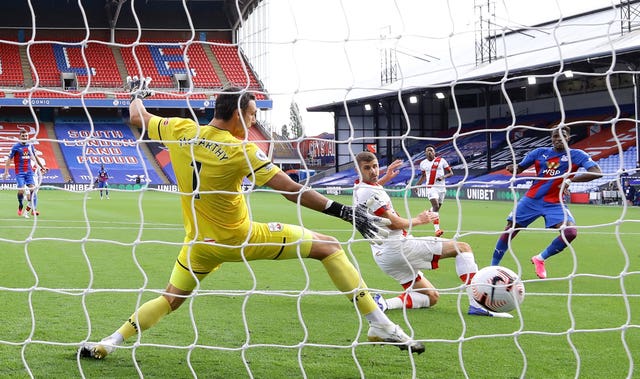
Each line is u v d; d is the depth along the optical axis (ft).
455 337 16.99
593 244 40.63
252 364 14.57
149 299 21.30
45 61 140.05
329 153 153.79
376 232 13.97
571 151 26.43
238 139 13.97
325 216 65.67
